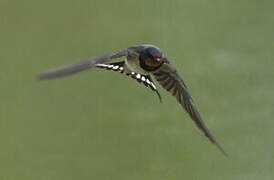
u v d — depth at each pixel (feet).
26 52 61.62
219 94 54.24
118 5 67.00
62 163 47.65
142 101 52.85
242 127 50.03
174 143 48.19
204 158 47.29
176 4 67.00
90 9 66.49
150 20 65.57
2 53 61.36
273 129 49.83
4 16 65.62
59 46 62.69
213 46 62.34
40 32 64.59
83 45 62.64
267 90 54.65
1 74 58.49
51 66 59.93
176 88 21.49
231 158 47.16
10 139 50.29
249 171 46.01
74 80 55.57
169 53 61.36
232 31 65.16
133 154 48.03
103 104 53.21
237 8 67.97
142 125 50.08
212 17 66.90
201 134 48.42
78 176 46.88
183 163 47.19
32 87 56.54
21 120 52.60
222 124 50.39
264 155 47.26
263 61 59.21
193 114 20.85
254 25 66.13
